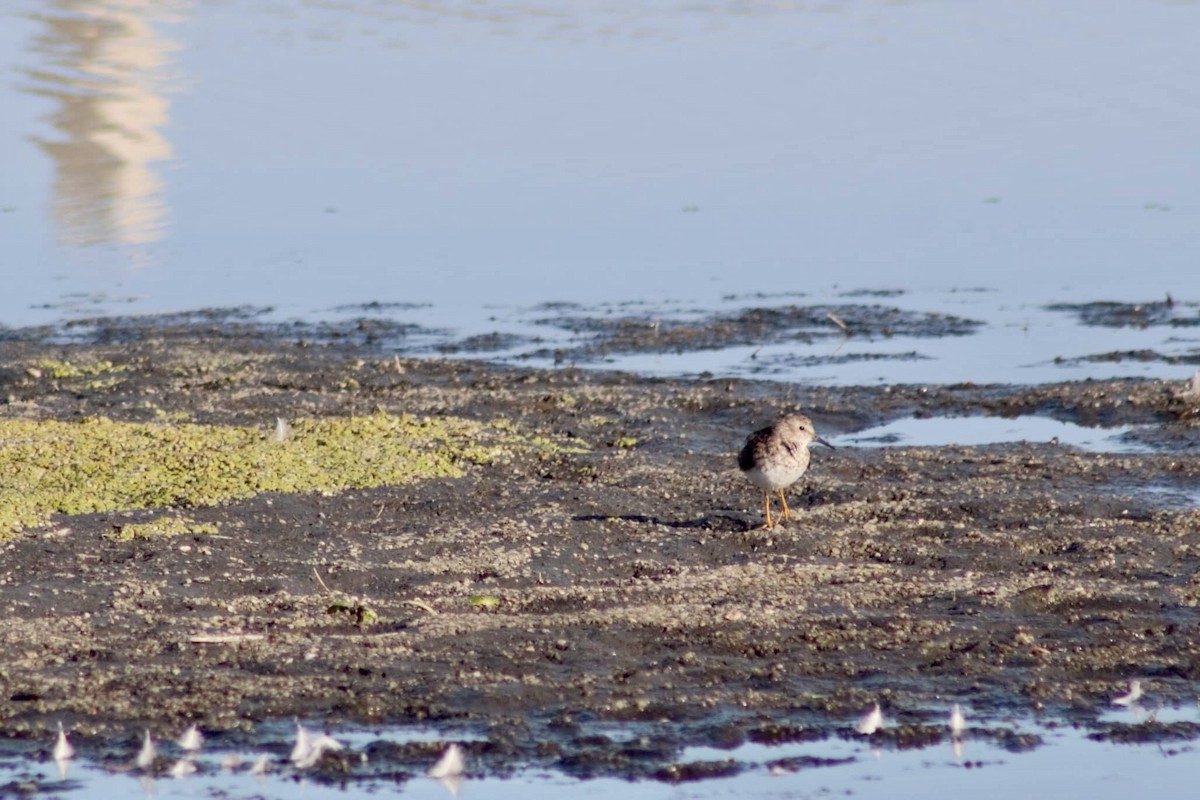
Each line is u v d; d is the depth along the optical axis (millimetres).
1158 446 14672
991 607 10219
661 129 32906
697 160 30375
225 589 10547
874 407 16391
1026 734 8492
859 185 28594
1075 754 8289
